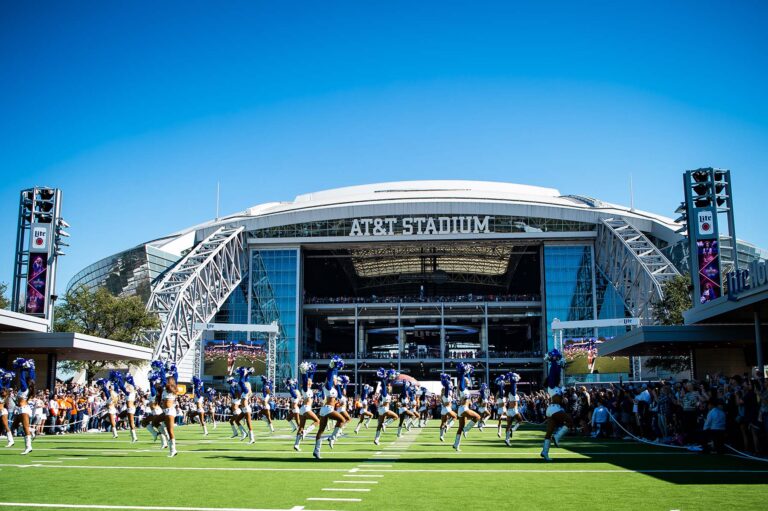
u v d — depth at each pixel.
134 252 97.00
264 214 106.69
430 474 16.95
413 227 101.44
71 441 30.84
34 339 42.66
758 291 28.61
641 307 87.88
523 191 126.56
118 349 49.41
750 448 21.77
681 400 26.03
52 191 48.59
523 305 104.62
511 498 13.12
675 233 93.75
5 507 12.14
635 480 15.60
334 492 13.93
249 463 19.72
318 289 126.12
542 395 49.94
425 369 118.25
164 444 26.20
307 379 24.61
